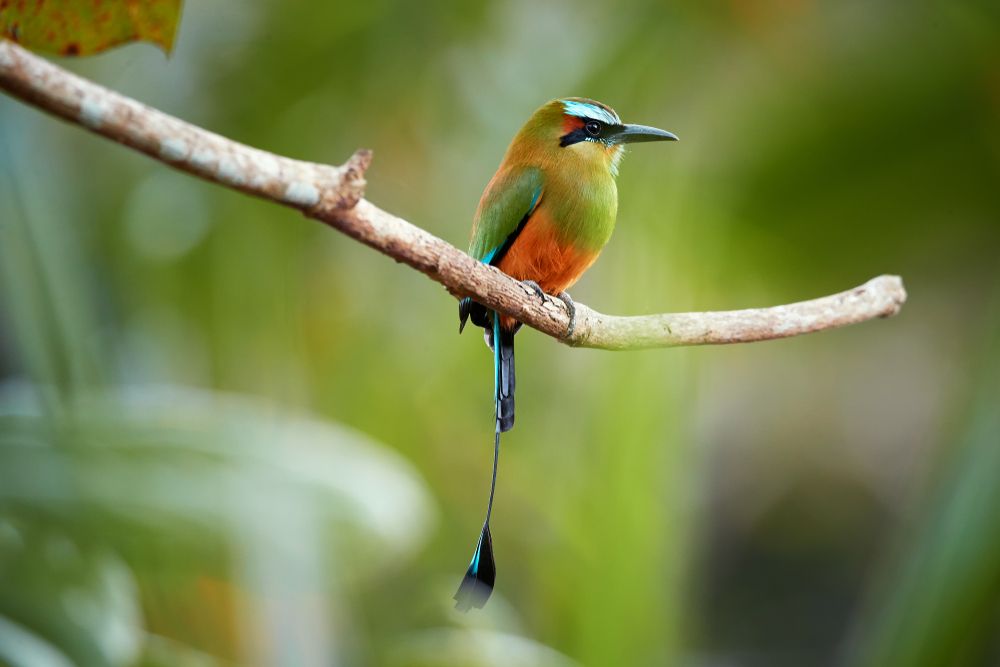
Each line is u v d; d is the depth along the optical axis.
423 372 12.18
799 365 18.28
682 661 9.66
